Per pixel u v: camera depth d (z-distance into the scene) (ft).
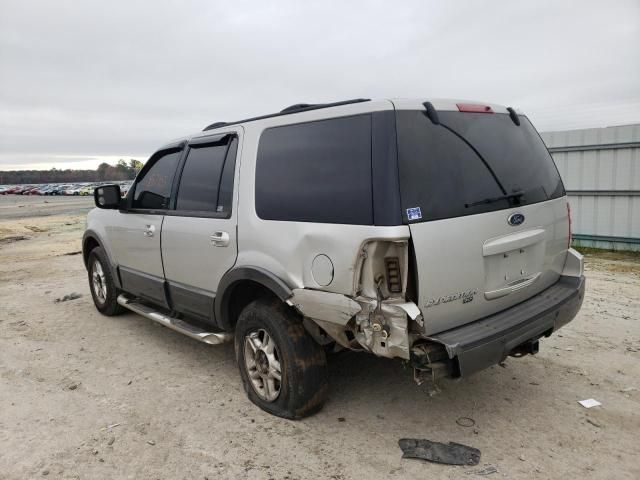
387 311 8.84
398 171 8.98
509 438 10.39
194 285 13.76
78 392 13.17
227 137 13.07
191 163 14.29
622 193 32.30
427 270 8.91
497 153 10.68
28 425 11.46
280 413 11.46
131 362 15.21
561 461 9.54
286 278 10.74
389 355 9.00
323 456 9.95
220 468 9.66
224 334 13.16
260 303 11.59
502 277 10.37
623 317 17.95
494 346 9.36
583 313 18.53
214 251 12.67
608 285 22.94
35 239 51.85
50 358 15.69
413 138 9.36
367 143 9.41
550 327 10.87
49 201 157.07
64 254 39.06
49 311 21.25
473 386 12.81
